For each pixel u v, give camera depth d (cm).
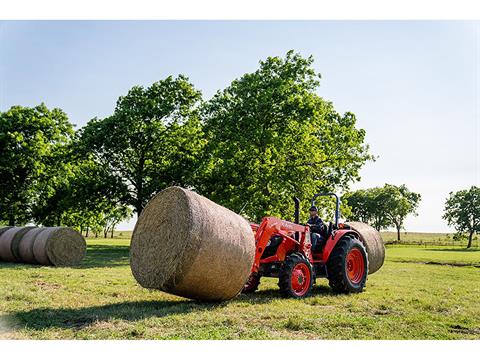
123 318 627
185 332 557
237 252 761
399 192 8038
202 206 745
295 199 1012
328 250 971
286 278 852
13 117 3094
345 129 2608
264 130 2439
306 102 2444
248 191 2428
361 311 738
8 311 669
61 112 3291
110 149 2927
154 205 769
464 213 6106
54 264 1675
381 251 1290
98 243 4644
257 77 2548
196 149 2948
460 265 2041
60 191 3241
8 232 1852
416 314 714
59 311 672
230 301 796
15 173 3041
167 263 727
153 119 2988
